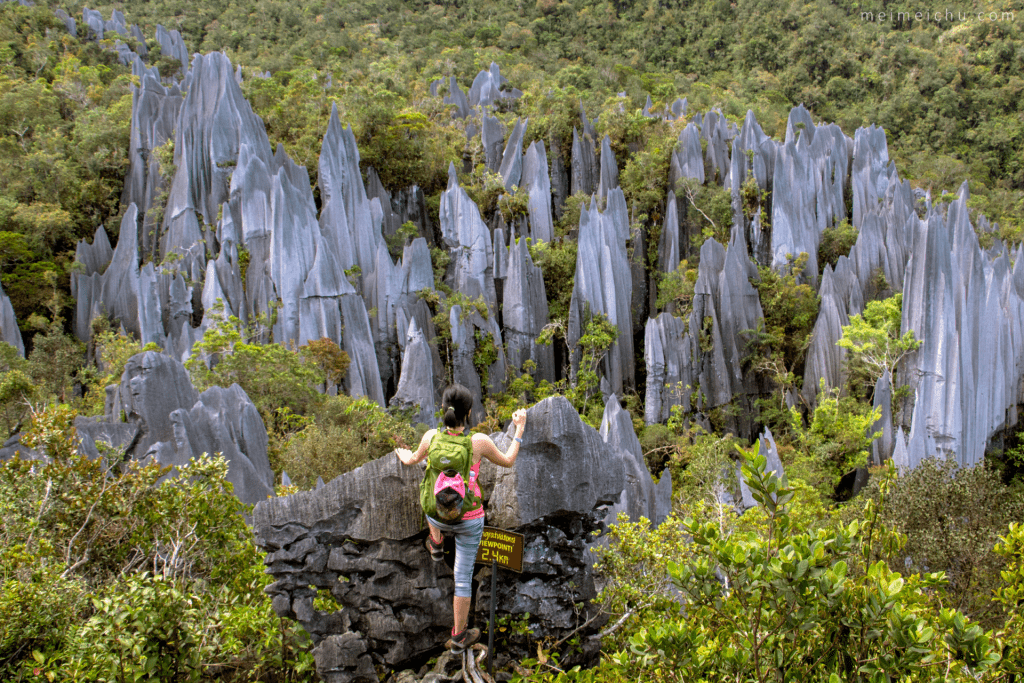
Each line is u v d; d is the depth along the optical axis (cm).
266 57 8000
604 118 6097
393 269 4522
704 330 4788
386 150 5384
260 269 4262
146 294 4175
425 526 650
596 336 4569
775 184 5344
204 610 680
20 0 7512
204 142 4738
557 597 660
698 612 679
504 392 4562
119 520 873
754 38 9606
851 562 765
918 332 4153
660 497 2505
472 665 630
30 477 895
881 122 8512
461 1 10050
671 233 5450
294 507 658
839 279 5000
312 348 3759
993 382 4278
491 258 5072
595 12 10081
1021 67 8488
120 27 7869
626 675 633
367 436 3228
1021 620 679
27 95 5709
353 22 9188
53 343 3981
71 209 4953
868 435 3997
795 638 567
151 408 2152
